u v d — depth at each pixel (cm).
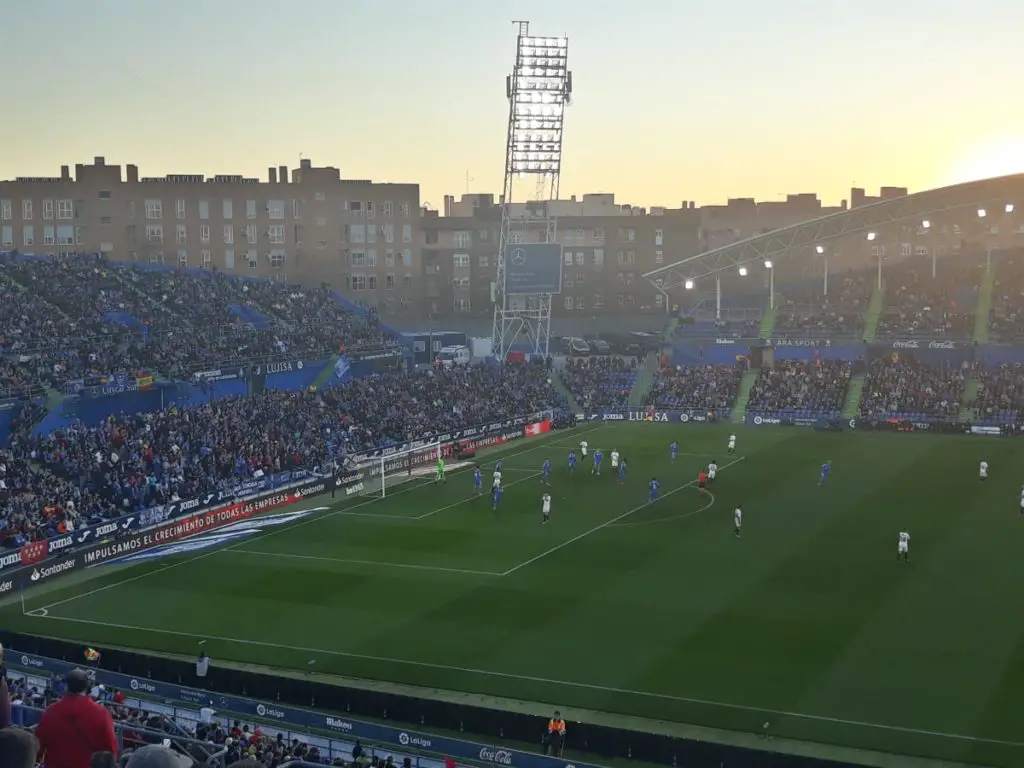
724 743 3566
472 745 3450
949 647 4369
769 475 8306
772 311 13462
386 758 3350
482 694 4066
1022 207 13162
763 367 12594
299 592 5459
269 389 9700
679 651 4431
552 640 4619
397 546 6353
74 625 5031
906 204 12394
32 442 7106
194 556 6262
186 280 11200
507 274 12388
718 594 5181
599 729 3528
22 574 5619
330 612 5112
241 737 3188
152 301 10394
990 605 4881
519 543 6331
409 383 10831
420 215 14912
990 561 5616
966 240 15138
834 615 4809
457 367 12138
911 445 9725
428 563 5944
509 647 4550
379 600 5284
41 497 6253
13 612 5259
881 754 3469
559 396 12031
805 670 4178
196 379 9000
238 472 7606
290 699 4003
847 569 5544
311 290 12544
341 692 3916
